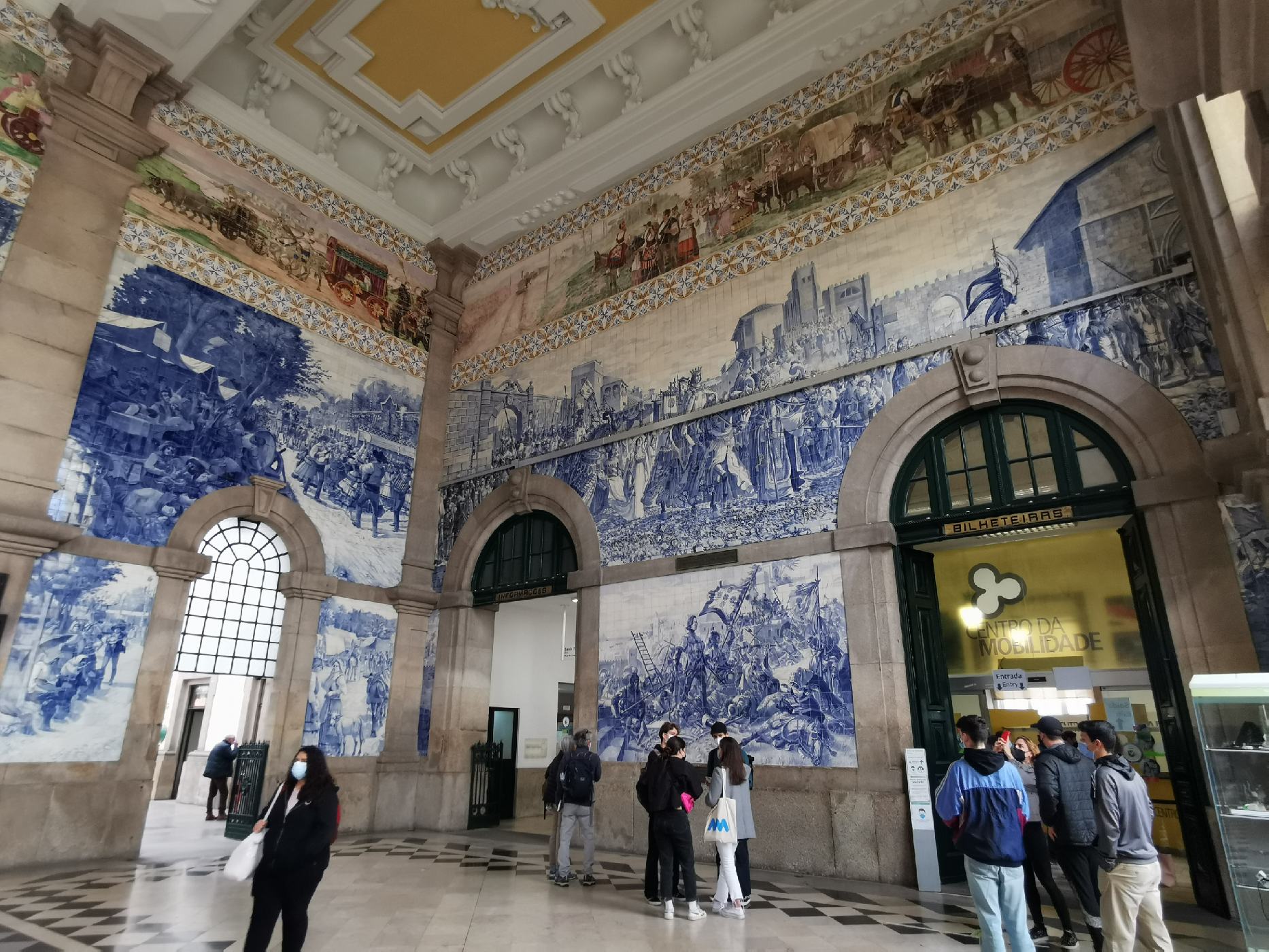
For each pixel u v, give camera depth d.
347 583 14.08
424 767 14.03
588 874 8.49
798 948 6.05
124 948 5.89
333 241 15.39
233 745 14.85
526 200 15.70
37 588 10.38
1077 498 8.91
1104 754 5.06
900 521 10.09
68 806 10.06
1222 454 7.72
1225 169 5.89
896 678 9.47
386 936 6.27
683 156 14.05
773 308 12.00
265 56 13.77
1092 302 9.23
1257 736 4.09
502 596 14.27
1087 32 10.23
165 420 12.22
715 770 7.54
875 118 11.82
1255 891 3.98
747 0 12.77
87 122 12.02
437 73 14.33
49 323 11.10
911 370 10.38
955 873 8.88
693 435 12.25
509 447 15.01
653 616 11.81
